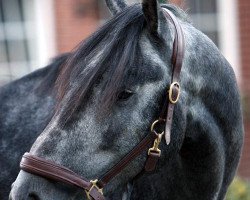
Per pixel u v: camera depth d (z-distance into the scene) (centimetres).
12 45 1911
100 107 569
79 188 579
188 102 618
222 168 657
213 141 641
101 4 1844
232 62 1894
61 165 573
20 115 722
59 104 585
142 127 586
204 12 1902
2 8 1905
